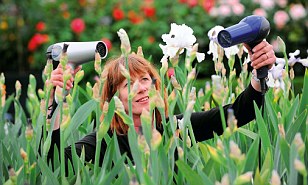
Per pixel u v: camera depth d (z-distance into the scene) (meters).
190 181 3.35
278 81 4.67
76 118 4.07
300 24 12.65
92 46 4.57
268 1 12.45
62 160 3.83
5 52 13.27
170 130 4.24
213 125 4.54
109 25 12.55
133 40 12.02
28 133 3.91
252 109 4.51
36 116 5.53
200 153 4.53
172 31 4.48
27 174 3.99
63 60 4.06
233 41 4.11
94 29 12.41
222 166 3.83
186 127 3.86
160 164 3.59
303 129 3.83
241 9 12.21
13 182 3.53
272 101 4.97
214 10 12.16
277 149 3.80
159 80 4.52
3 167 4.30
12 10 13.15
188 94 4.11
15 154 4.59
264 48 4.23
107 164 3.97
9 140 4.90
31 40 11.90
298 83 10.17
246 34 4.12
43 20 12.81
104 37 12.02
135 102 4.34
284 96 4.32
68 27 12.60
